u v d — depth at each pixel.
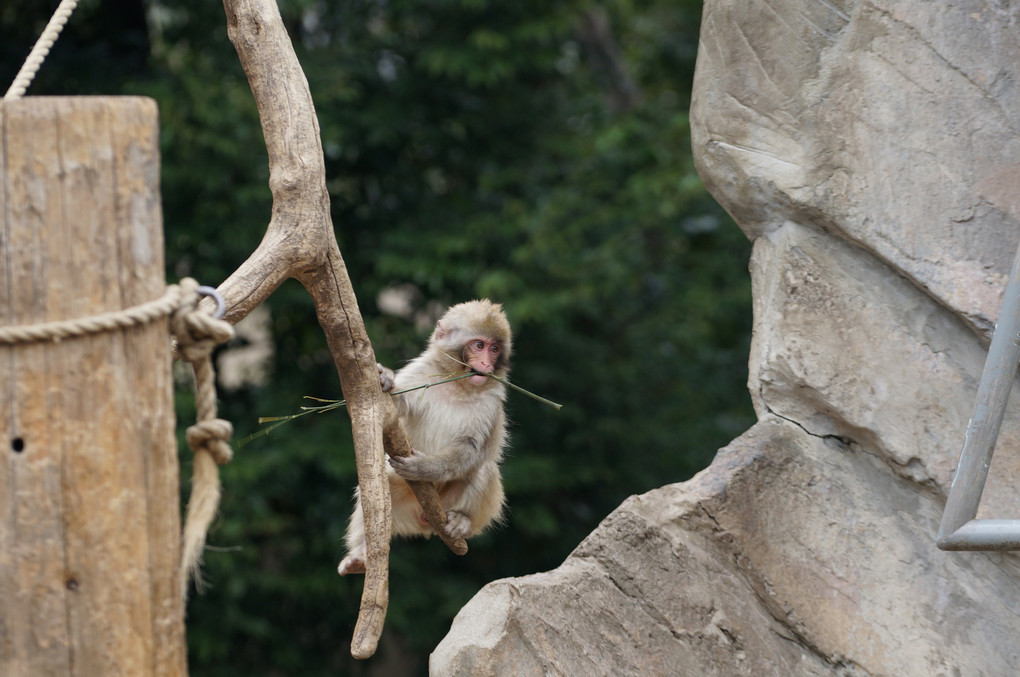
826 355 5.58
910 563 5.39
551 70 16.03
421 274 13.95
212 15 14.01
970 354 5.43
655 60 18.02
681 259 16.83
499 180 15.20
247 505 13.34
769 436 5.73
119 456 2.97
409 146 15.48
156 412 3.06
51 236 2.88
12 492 2.87
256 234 13.66
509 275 14.05
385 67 15.65
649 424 16.00
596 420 15.66
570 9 15.39
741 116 5.83
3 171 2.84
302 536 14.43
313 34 15.73
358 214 15.45
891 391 5.47
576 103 16.86
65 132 2.89
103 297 2.95
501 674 4.66
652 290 17.03
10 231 2.85
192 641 13.26
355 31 15.20
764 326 5.90
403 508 5.79
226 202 13.71
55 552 2.90
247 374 15.23
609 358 16.30
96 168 2.93
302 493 14.54
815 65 5.62
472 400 5.85
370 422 4.48
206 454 3.29
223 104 13.23
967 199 5.31
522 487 13.98
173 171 13.02
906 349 5.50
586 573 5.25
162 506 3.08
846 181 5.54
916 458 5.36
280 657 14.14
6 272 2.85
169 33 14.26
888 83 5.48
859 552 5.45
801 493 5.58
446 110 15.66
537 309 13.74
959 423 5.35
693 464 15.70
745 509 5.49
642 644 5.10
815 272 5.70
